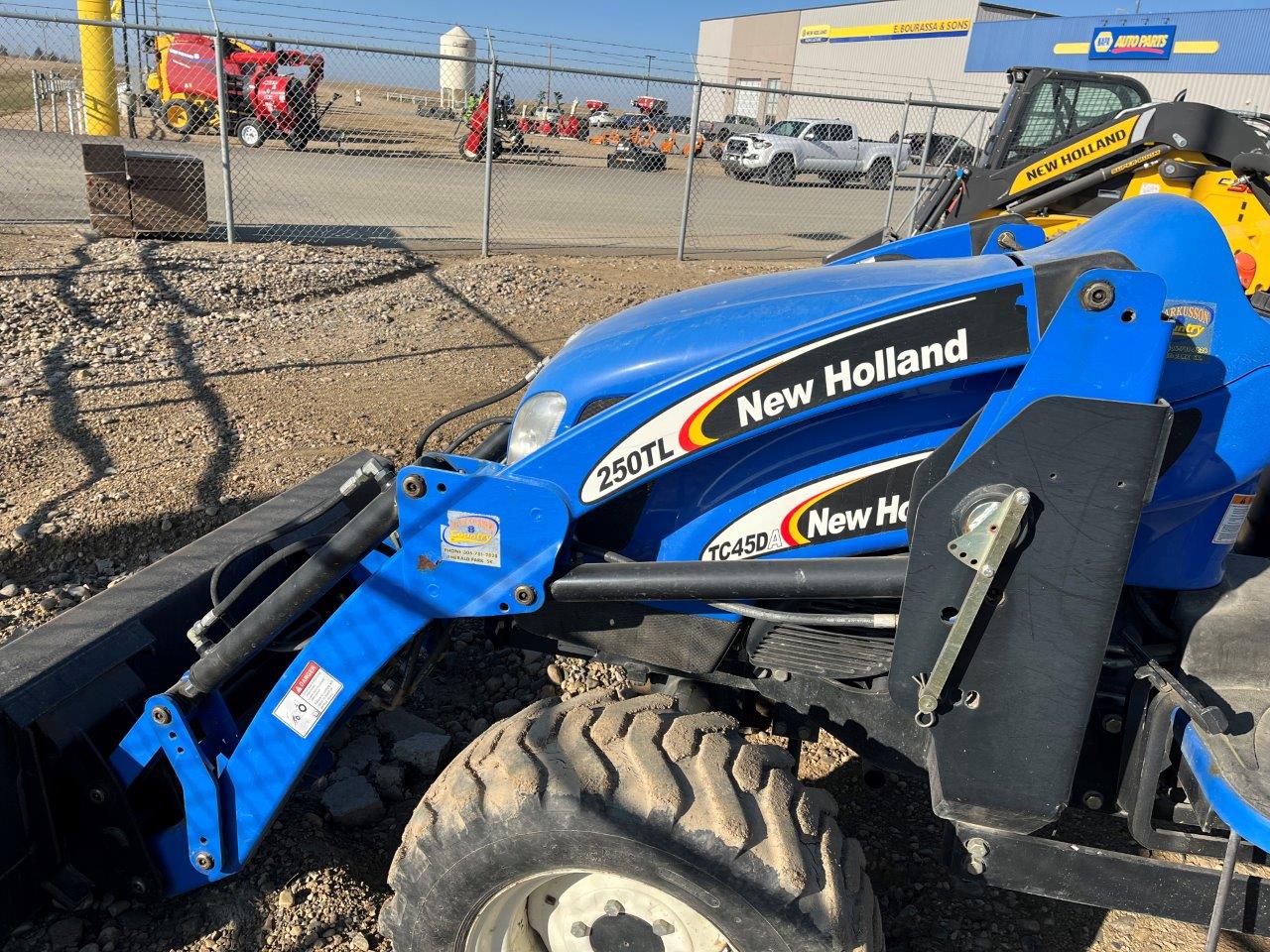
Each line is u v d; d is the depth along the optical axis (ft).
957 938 8.84
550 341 26.35
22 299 25.93
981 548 5.83
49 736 7.94
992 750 6.27
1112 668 7.23
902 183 70.28
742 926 6.12
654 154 75.36
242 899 8.77
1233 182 26.63
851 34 138.51
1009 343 6.21
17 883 8.00
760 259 43.04
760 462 7.05
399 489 6.76
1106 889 6.65
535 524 6.69
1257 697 6.91
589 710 6.84
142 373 21.74
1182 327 6.65
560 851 6.18
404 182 57.00
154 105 65.92
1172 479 6.75
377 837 9.67
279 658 10.07
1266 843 5.83
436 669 12.25
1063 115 30.66
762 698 8.24
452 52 82.33
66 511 15.03
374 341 25.31
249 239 36.68
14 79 79.36
